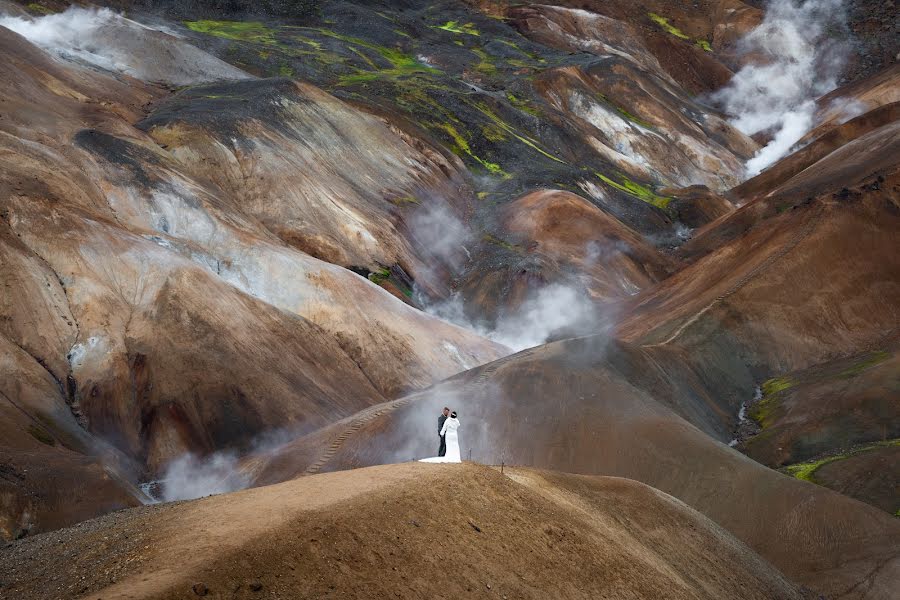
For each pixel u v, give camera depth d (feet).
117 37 351.25
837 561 118.32
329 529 54.34
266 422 187.73
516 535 64.23
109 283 199.21
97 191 225.76
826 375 199.52
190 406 184.24
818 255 235.61
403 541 56.49
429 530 58.80
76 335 187.42
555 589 61.00
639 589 67.77
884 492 151.64
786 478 131.85
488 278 314.35
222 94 327.67
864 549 119.03
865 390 184.96
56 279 193.26
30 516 122.42
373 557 53.98
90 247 201.57
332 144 327.88
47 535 65.87
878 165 343.67
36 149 221.46
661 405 151.84
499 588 57.47
